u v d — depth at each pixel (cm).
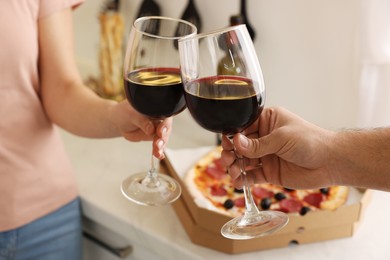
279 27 134
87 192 133
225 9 142
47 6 115
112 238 134
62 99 117
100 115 108
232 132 79
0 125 113
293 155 87
